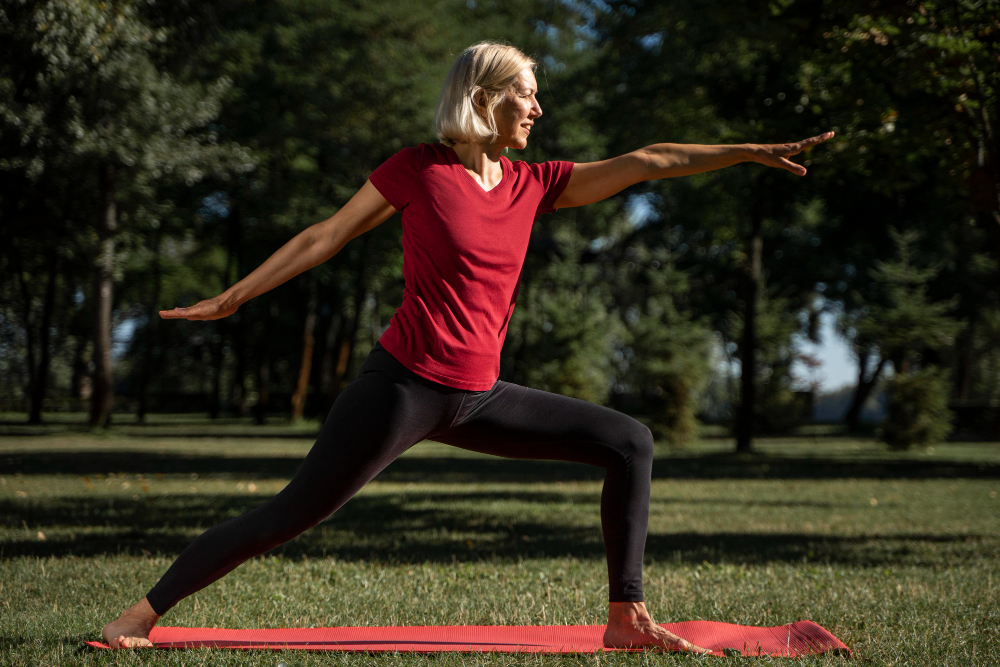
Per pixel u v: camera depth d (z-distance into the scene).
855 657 2.99
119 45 15.29
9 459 15.18
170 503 8.99
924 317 22.16
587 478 14.19
